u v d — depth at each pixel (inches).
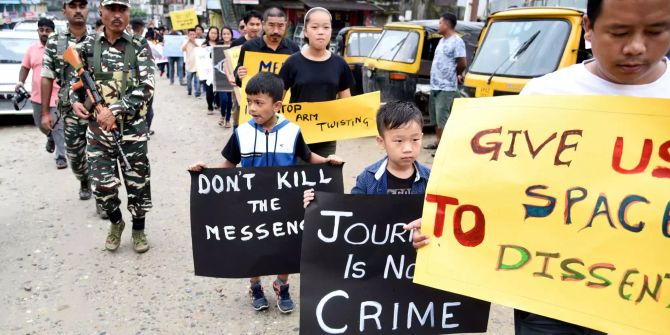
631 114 64.6
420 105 333.4
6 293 135.4
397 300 86.5
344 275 86.2
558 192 66.4
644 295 62.3
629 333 62.0
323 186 112.4
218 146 303.9
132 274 147.0
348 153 293.4
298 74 157.0
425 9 684.1
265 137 116.7
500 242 68.6
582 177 65.7
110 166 151.8
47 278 143.8
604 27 59.1
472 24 369.7
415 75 325.4
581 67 69.9
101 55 144.5
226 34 406.3
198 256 111.9
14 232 174.4
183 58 588.4
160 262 154.5
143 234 161.2
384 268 86.5
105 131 145.4
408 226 75.6
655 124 63.5
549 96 69.0
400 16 854.5
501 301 67.2
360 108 163.2
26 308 128.9
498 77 254.8
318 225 86.0
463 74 283.6
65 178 235.5
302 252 86.0
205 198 110.2
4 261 153.3
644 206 62.8
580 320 63.9
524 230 67.6
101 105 142.6
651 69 64.5
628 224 63.4
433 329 86.9
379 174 94.5
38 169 248.7
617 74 62.3
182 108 436.1
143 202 157.1
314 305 85.7
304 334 86.0
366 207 85.7
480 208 69.7
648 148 63.5
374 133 164.6
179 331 120.7
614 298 63.4
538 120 68.7
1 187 220.8
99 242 167.8
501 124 70.6
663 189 62.4
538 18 255.1
